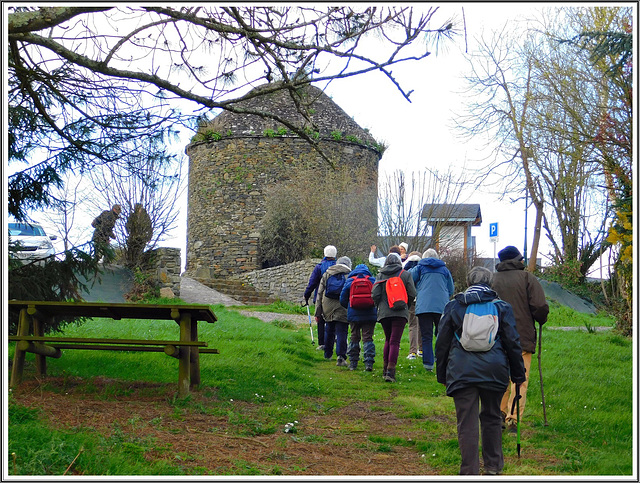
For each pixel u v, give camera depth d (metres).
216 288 22.56
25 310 7.54
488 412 5.56
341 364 10.84
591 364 10.71
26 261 8.57
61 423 5.98
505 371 5.46
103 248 8.72
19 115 7.84
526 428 7.27
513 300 7.12
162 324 12.84
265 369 9.42
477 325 5.42
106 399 7.25
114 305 7.39
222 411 7.21
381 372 10.34
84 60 7.06
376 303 9.86
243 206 27.23
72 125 8.16
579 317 20.23
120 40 7.37
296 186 25.75
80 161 8.51
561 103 18.48
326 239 24.41
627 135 15.31
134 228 19.92
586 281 28.50
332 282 11.00
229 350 10.39
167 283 19.72
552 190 27.41
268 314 17.67
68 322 8.95
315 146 8.26
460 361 5.49
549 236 29.39
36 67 7.69
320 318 12.19
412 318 11.60
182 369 7.55
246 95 7.68
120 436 5.79
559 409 7.95
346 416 7.74
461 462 5.64
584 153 17.66
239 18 7.26
